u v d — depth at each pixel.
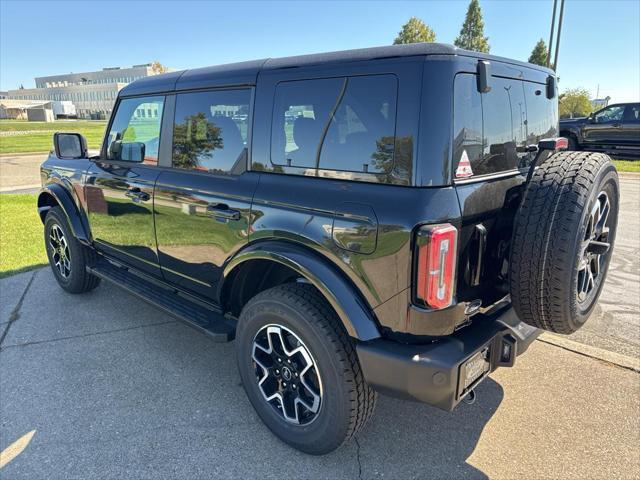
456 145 2.02
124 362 3.47
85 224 4.19
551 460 2.46
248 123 2.63
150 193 3.27
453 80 2.00
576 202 2.06
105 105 114.88
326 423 2.35
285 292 2.40
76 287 4.55
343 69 2.21
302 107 2.37
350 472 2.41
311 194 2.29
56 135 3.97
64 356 3.55
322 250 2.23
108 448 2.59
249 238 2.57
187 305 3.29
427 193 1.96
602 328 3.90
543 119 2.82
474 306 2.24
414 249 1.94
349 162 2.19
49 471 2.43
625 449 2.53
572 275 2.09
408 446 2.59
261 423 2.79
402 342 2.11
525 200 2.18
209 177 2.87
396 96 2.03
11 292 4.81
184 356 3.56
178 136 3.12
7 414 2.88
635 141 15.11
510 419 2.79
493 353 2.28
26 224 7.76
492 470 2.41
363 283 2.12
